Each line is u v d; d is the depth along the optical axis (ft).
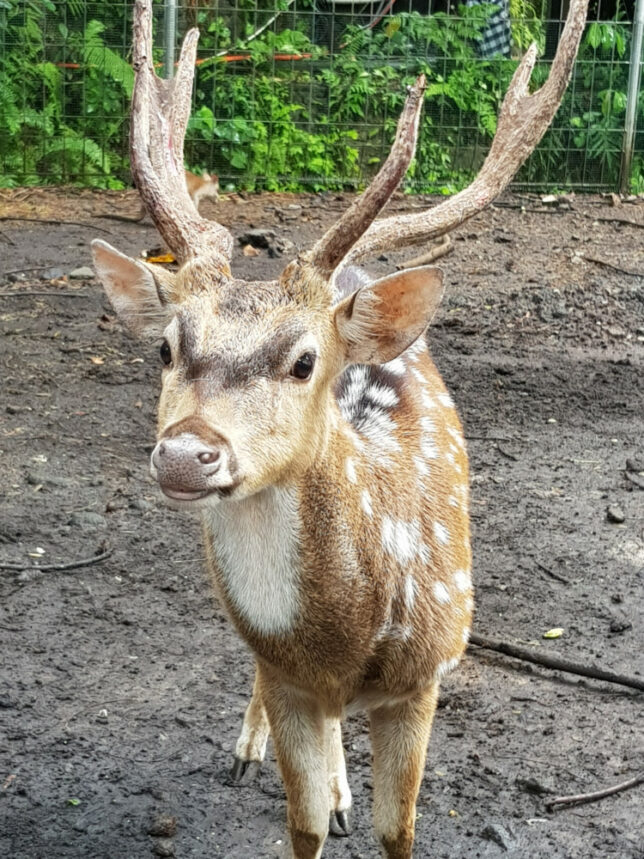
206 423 3.15
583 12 4.22
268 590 3.56
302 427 3.39
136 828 4.29
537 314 9.97
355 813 4.46
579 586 5.97
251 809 4.42
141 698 5.00
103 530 6.35
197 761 4.65
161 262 10.71
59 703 4.94
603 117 14.37
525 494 6.97
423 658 3.77
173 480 3.10
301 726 3.83
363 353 3.67
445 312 9.94
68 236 11.56
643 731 4.86
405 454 3.98
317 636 3.59
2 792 4.42
